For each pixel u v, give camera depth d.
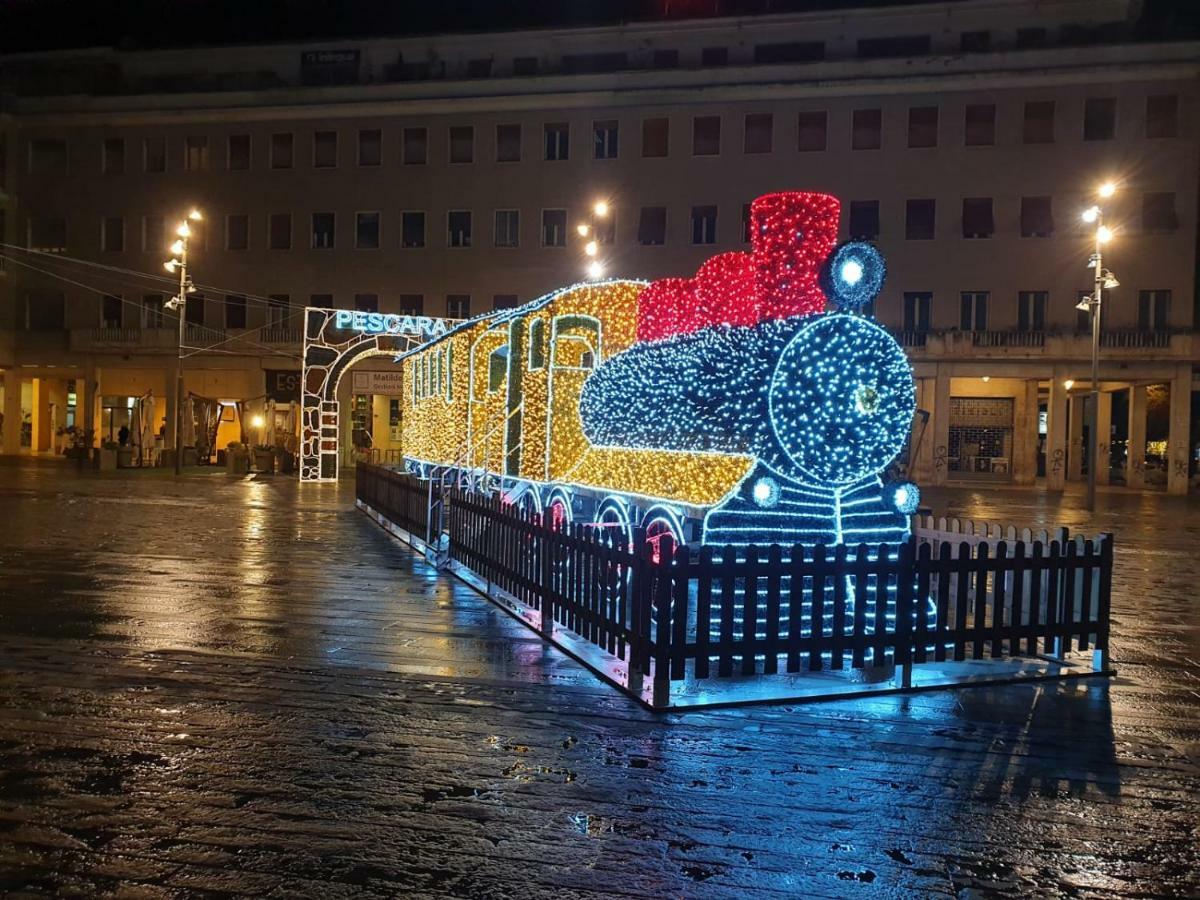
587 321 11.95
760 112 38.66
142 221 43.09
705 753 5.27
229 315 42.56
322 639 7.73
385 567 11.74
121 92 44.31
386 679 6.58
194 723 5.55
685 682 6.49
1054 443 36.59
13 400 44.94
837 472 7.92
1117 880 3.94
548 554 7.86
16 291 43.94
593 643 7.17
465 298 40.97
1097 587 7.61
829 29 39.50
